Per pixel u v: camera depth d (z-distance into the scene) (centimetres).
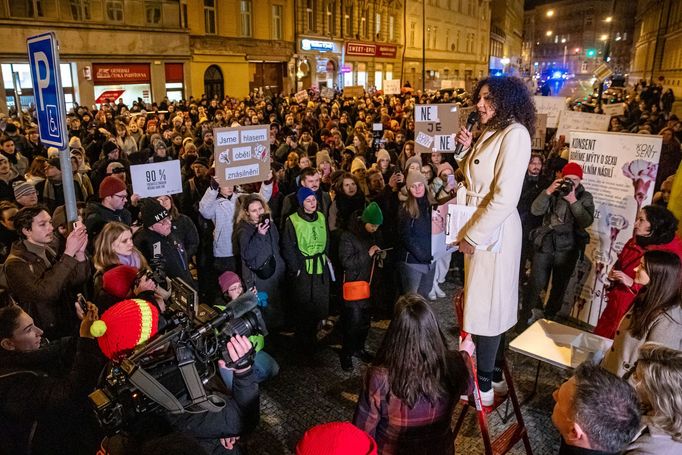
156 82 2370
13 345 263
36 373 246
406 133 1221
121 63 2225
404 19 4031
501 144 252
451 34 5253
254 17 2800
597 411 198
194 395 187
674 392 214
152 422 201
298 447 173
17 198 516
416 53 4509
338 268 564
